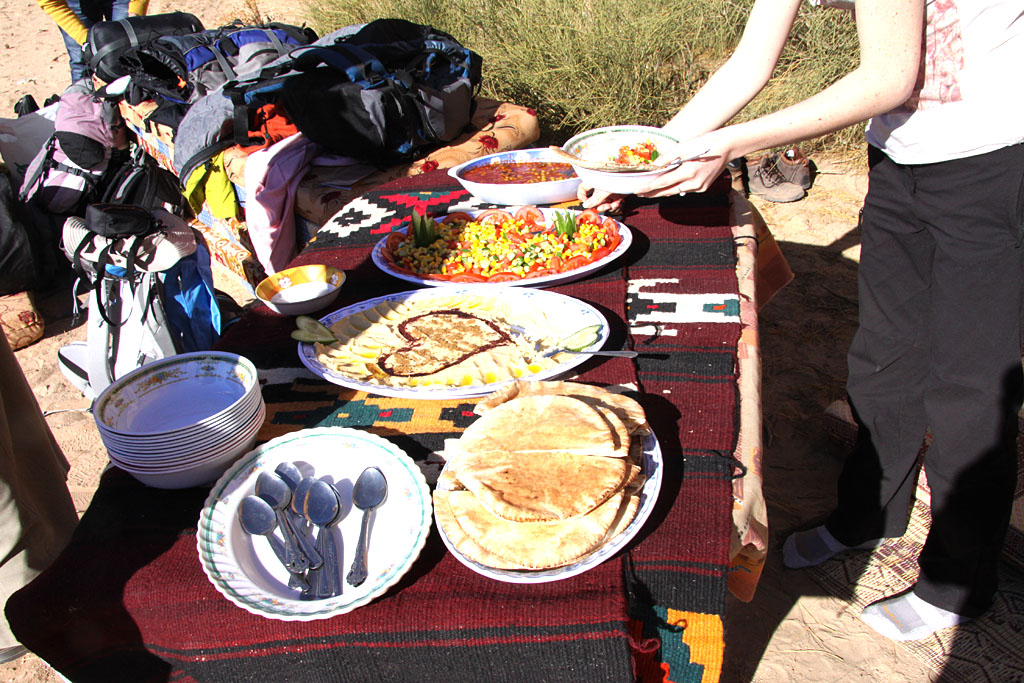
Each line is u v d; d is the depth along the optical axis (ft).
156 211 8.13
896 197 5.98
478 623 3.26
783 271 8.20
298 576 3.51
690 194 7.79
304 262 7.04
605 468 3.55
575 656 3.22
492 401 4.23
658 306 5.73
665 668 3.67
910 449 6.77
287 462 4.12
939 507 6.22
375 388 4.67
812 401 10.43
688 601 3.45
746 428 4.48
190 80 14.05
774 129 5.17
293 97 10.98
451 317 5.55
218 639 3.44
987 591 6.48
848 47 17.75
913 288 6.16
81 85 15.17
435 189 8.60
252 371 4.47
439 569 3.56
